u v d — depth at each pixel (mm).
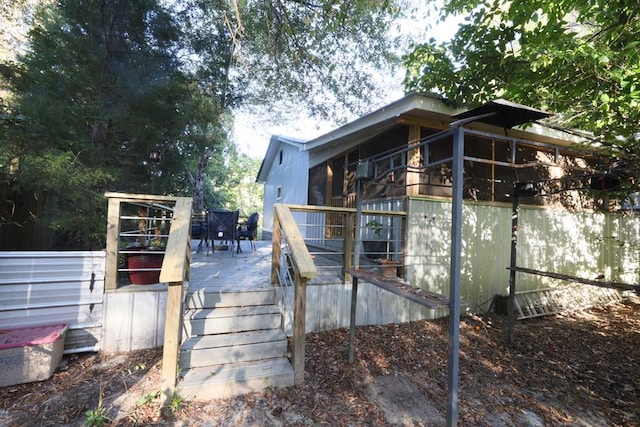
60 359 2805
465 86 4242
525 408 2570
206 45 5164
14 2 4652
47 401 2309
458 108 4426
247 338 3014
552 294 5668
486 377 3049
